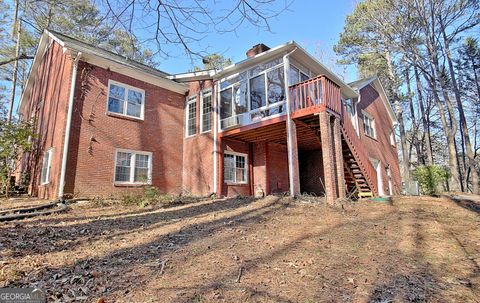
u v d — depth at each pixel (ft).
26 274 11.07
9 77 67.56
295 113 31.27
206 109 43.06
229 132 39.19
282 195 32.30
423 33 53.93
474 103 74.64
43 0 35.14
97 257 13.37
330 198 26.91
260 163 44.16
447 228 18.65
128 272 11.57
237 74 39.32
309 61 36.35
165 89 43.39
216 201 32.01
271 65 35.50
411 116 86.33
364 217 22.24
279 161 45.80
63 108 32.91
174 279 10.87
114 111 36.58
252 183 44.21
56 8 40.11
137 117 39.04
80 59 33.88
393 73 69.15
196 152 42.65
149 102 40.73
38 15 42.73
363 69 77.61
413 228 18.63
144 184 37.52
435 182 43.80
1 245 14.38
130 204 30.14
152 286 10.26
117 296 9.48
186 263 12.57
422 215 22.95
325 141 28.30
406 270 11.68
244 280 10.71
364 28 60.13
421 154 87.97
